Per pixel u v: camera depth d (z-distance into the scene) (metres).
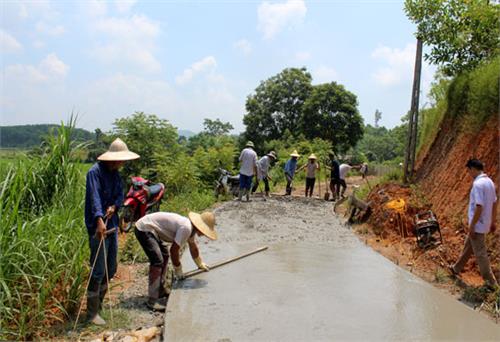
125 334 4.43
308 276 6.17
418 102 10.68
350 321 4.61
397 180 11.14
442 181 8.80
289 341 4.12
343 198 14.70
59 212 5.99
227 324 4.48
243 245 8.11
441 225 7.75
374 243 8.52
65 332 4.44
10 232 4.78
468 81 9.30
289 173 15.98
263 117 44.09
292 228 9.77
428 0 10.02
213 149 17.08
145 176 14.33
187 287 5.60
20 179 5.74
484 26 9.48
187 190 13.84
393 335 4.31
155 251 5.20
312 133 40.12
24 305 4.52
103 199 4.80
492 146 7.36
